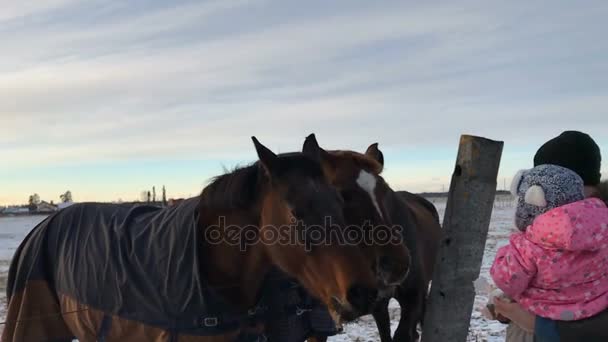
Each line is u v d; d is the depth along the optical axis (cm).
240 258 320
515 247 222
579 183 218
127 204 412
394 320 800
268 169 297
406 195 645
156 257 324
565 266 208
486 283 246
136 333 323
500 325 745
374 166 475
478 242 280
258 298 338
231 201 314
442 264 284
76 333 367
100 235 361
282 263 302
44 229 397
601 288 208
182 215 329
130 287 326
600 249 206
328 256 276
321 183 295
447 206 285
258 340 343
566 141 233
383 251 441
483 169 276
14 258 403
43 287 379
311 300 381
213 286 320
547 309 214
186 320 312
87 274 349
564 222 204
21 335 364
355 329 747
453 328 283
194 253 311
